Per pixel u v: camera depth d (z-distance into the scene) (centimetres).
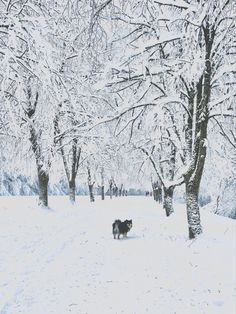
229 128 1361
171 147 1944
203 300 729
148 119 1184
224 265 877
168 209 2100
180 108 1431
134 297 782
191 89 1241
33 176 2748
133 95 1284
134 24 1133
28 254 1160
